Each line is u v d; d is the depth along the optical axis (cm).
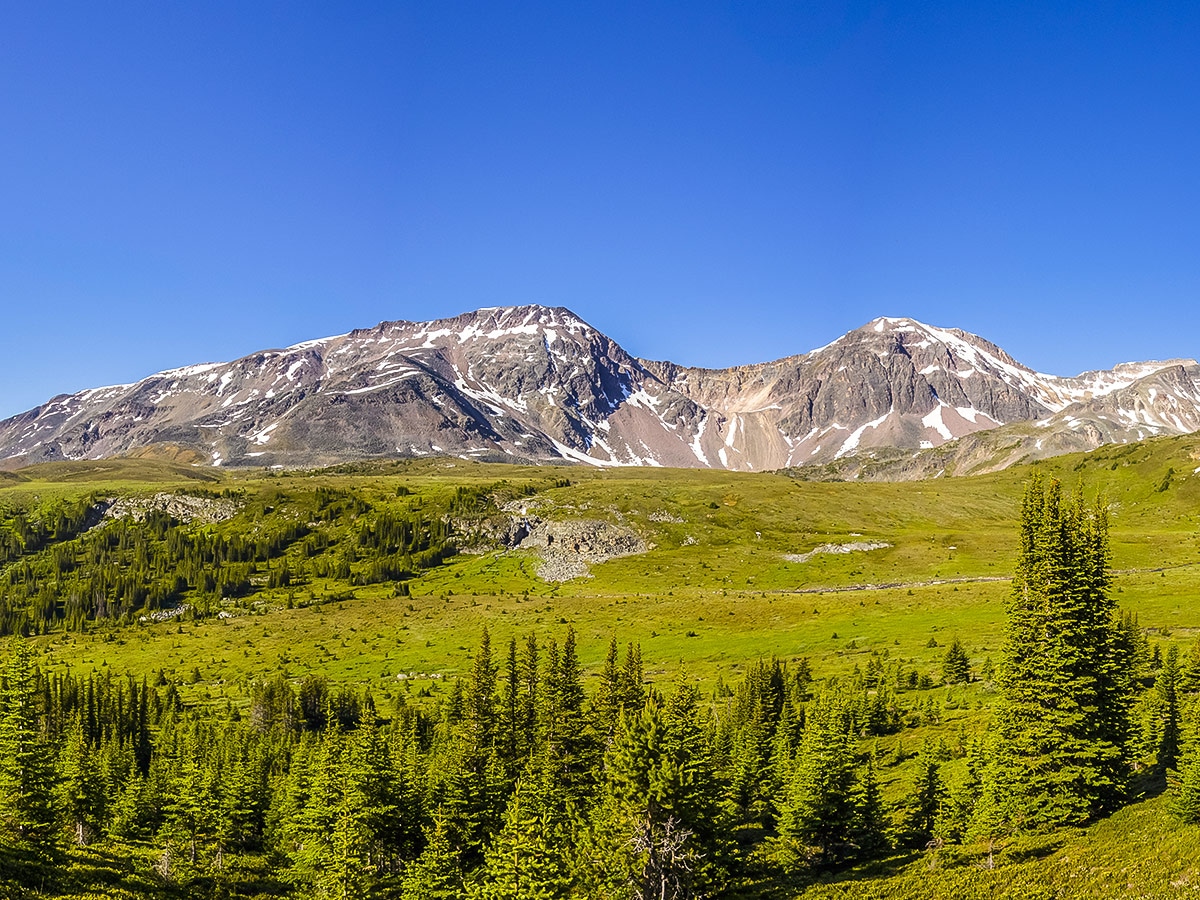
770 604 19375
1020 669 6109
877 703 10269
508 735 8256
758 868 6562
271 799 9712
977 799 6147
